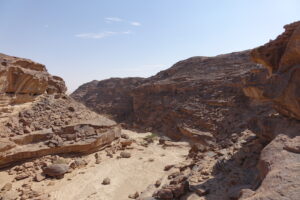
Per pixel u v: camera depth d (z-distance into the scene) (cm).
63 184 1536
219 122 3077
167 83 4938
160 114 4562
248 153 1102
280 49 1034
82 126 2177
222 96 3631
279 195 419
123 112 5922
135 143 2789
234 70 4291
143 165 1948
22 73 1939
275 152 645
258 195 445
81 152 2031
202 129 3225
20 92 2009
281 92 927
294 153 604
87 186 1523
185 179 1150
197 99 4034
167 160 2100
